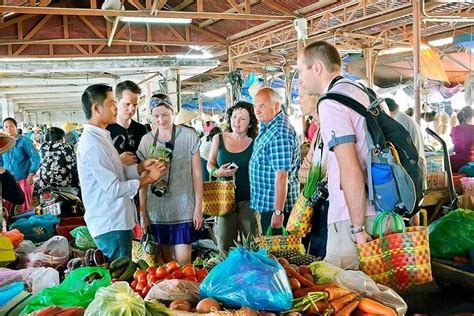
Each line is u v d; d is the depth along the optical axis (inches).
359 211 80.7
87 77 542.3
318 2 352.5
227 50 497.4
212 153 158.1
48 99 894.4
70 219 183.5
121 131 147.2
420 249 83.3
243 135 153.8
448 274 110.7
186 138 133.0
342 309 71.2
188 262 133.0
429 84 480.7
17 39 414.6
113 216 113.5
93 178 112.7
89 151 110.7
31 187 253.6
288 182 133.6
